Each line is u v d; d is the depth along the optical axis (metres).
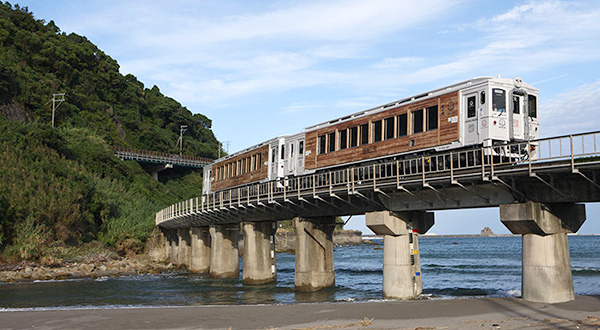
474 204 21.70
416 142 24.45
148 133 119.31
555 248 19.25
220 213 42.19
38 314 21.03
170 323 18.19
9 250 48.66
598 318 15.20
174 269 58.59
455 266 70.69
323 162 30.98
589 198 17.64
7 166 59.09
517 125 21.94
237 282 41.66
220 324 17.67
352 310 19.48
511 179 19.34
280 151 35.94
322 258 33.44
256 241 38.91
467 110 22.33
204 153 135.62
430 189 23.25
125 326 17.78
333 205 28.56
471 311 17.97
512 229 20.05
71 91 104.25
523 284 19.75
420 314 17.89
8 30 101.62
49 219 54.78
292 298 30.53
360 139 28.11
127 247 66.56
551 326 14.41
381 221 25.19
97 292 35.72
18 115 82.88
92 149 85.81
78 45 116.75
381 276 55.62
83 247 57.72
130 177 92.50
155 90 147.25
